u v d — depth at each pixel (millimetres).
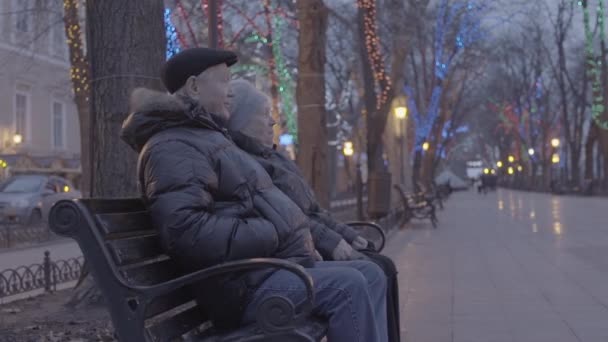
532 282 10812
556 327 7500
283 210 3873
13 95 39812
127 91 7410
